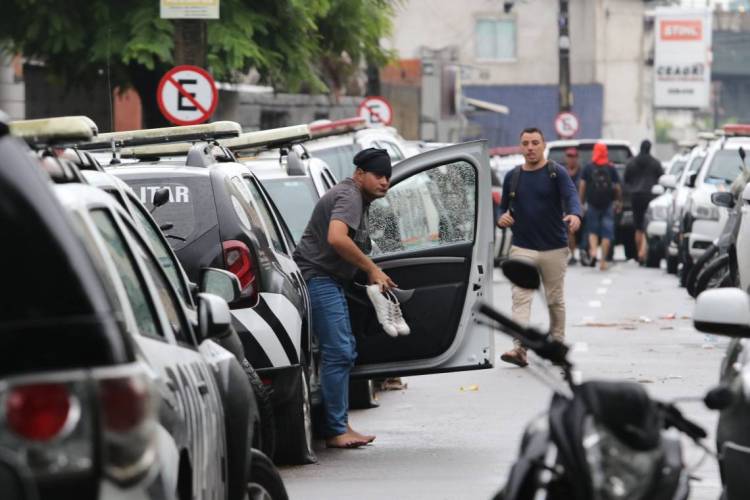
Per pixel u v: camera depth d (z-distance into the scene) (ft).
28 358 31.45
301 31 198.29
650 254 234.38
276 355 72.38
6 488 30.81
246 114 292.81
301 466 75.25
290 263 79.30
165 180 74.23
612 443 35.35
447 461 76.48
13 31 186.80
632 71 549.54
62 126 39.40
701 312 50.42
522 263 40.32
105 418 31.53
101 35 183.62
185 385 42.34
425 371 82.99
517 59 550.77
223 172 75.25
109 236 41.27
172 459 37.83
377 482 70.90
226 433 49.34
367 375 82.94
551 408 37.50
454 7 549.95
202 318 48.42
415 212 83.66
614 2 546.67
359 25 216.54
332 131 154.30
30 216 31.78
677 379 105.50
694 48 582.35
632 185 245.65
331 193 78.54
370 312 82.58
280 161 105.81
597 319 149.79
